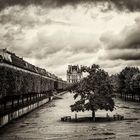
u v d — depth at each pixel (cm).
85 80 4644
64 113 6012
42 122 4541
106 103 4547
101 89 4584
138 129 3703
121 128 3788
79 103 4628
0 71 4191
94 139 3045
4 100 4503
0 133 3522
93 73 4678
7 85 4431
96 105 4509
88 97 4566
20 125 4209
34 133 3494
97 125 4094
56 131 3612
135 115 5494
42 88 9631
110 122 4416
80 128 3825
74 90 4728
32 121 4659
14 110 4900
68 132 3516
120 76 11994
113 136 3212
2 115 4022
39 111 6569
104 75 4659
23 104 5831
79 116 5359
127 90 10912
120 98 12656
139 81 9888
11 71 4756
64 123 4391
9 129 3838
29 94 7700
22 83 5703
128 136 3212
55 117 5259
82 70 4759
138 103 9188
